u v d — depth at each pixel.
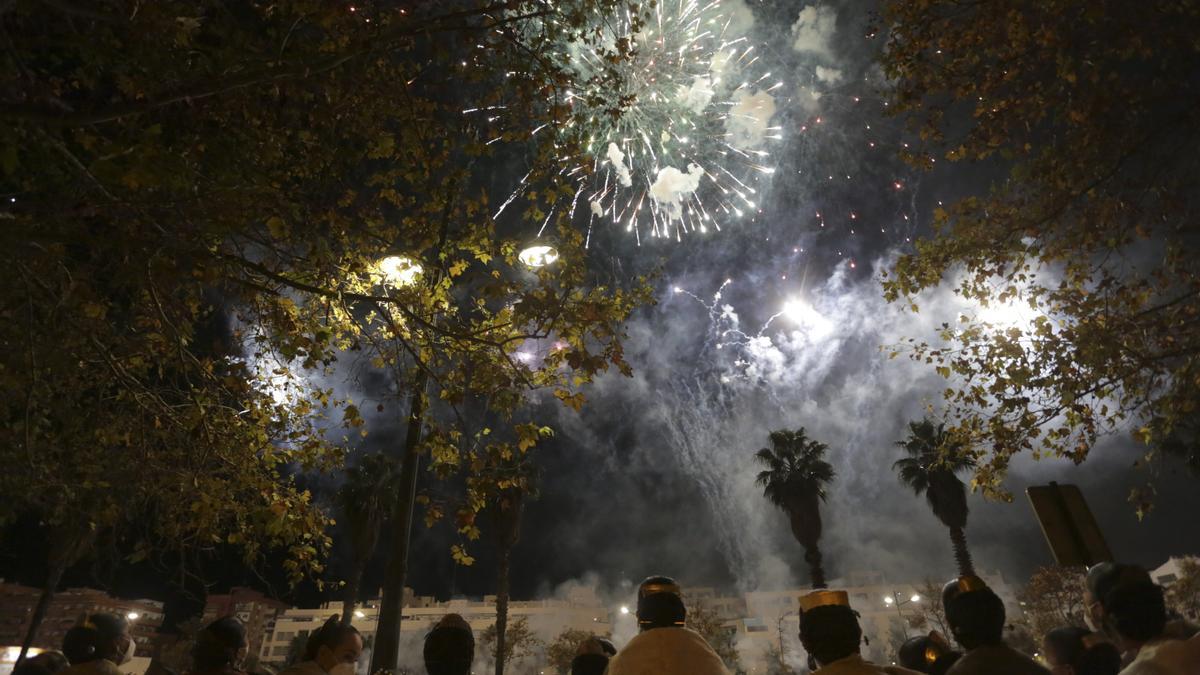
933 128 9.71
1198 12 7.98
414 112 6.07
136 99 5.21
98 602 40.84
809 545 31.20
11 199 4.57
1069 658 3.92
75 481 6.41
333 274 6.06
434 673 3.72
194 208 4.92
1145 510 9.12
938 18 9.34
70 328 5.57
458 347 6.08
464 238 6.51
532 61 6.27
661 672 2.85
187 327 5.70
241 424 6.68
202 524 6.03
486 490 6.06
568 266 6.01
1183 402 8.71
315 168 6.37
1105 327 9.56
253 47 5.75
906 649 4.68
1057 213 9.59
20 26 4.99
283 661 66.62
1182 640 2.83
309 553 6.76
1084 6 8.52
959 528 30.05
